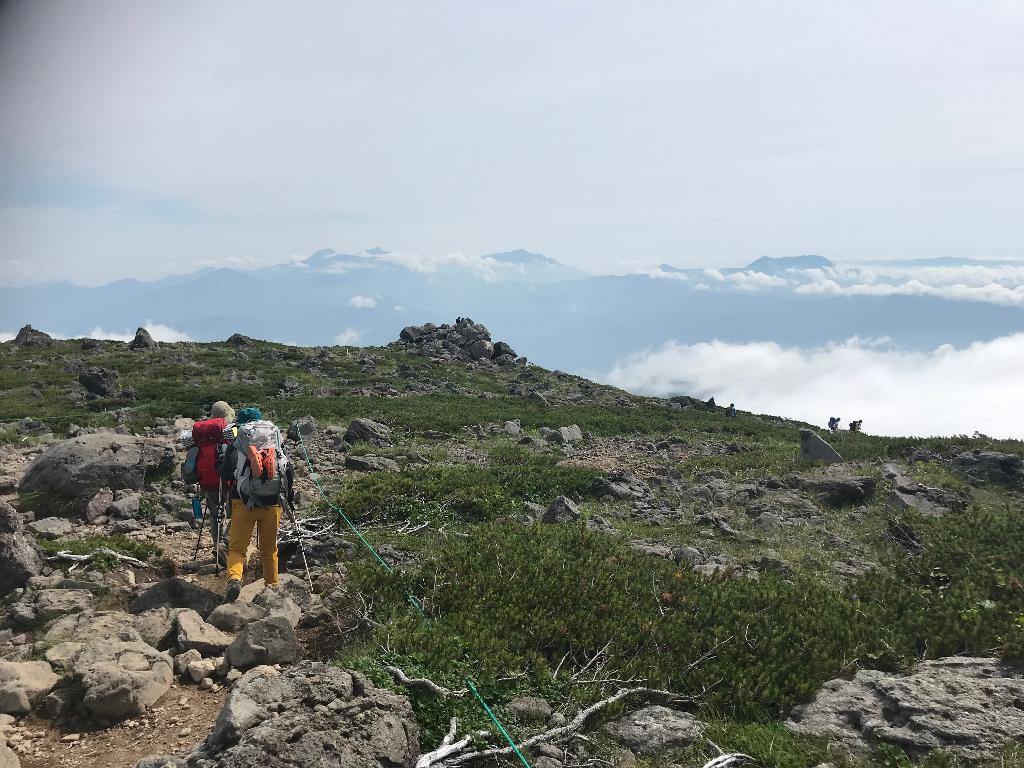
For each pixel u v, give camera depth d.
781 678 6.80
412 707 5.67
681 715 6.08
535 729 5.75
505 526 11.45
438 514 13.45
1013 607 8.44
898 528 13.89
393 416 30.00
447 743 5.35
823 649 7.24
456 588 8.27
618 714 6.16
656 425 35.91
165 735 5.55
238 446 8.52
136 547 9.88
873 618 8.16
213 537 9.37
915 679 6.47
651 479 18.92
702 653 7.30
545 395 49.94
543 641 7.28
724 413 50.69
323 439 22.44
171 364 51.75
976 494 16.92
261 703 4.99
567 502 13.98
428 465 18.20
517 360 73.69
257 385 43.16
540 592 8.26
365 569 8.69
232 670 6.49
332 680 5.30
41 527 10.42
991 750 5.37
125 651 6.46
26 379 41.22
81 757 5.28
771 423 44.16
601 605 7.99
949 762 5.25
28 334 62.53
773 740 5.76
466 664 6.44
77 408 32.72
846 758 5.48
